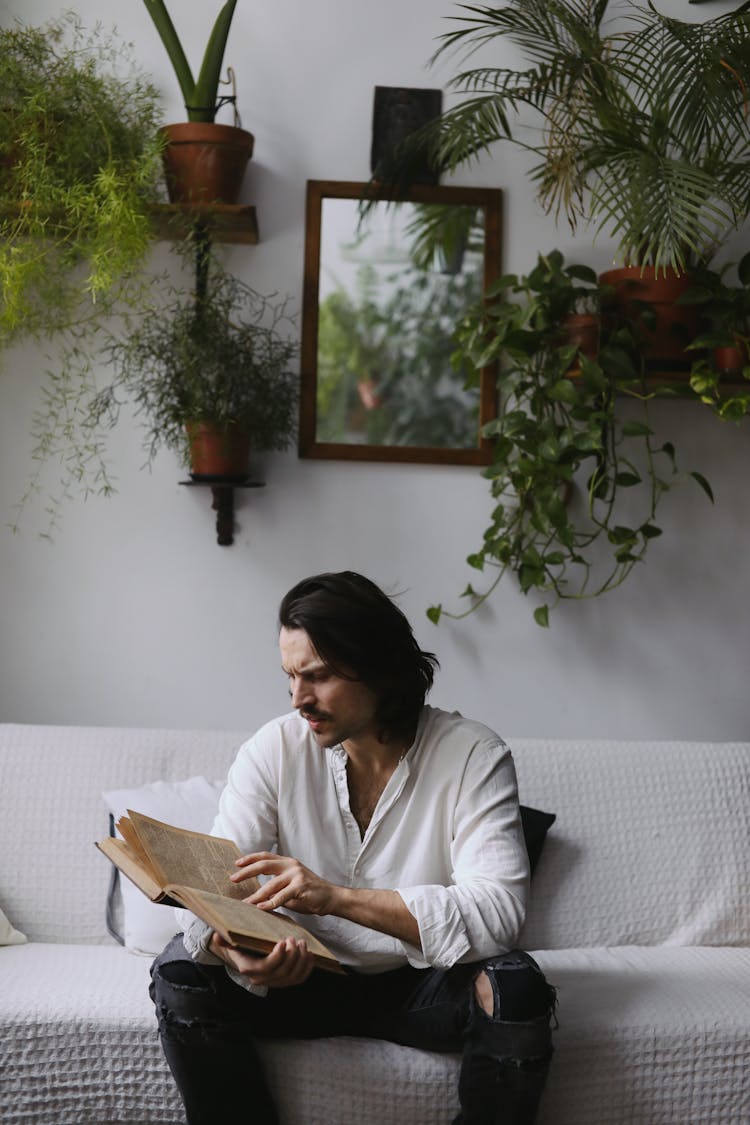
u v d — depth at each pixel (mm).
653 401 2736
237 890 1664
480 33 2703
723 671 2766
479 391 2703
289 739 1840
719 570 2760
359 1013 1760
